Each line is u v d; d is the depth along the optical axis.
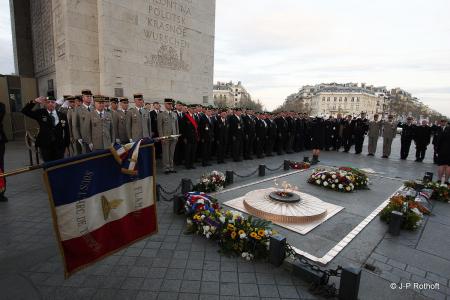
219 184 6.71
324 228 4.84
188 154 8.91
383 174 9.55
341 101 97.81
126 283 3.21
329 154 13.84
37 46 17.98
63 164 2.54
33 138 8.33
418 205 5.80
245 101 104.00
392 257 3.98
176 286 3.18
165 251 3.92
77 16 11.25
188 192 5.48
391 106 84.12
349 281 2.92
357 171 7.98
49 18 14.70
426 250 4.22
